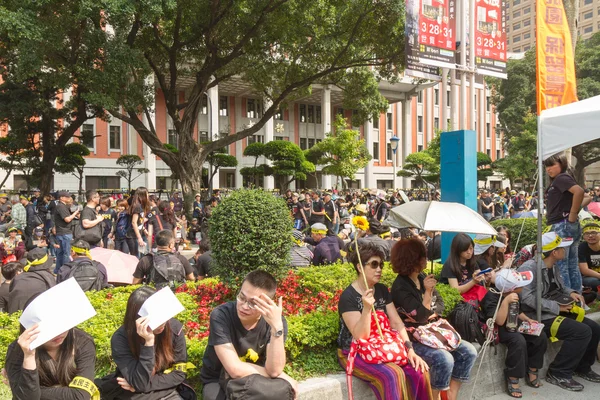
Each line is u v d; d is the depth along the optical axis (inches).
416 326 164.2
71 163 1063.6
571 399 176.6
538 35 296.4
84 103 847.1
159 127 1598.2
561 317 191.0
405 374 144.2
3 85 828.0
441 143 287.4
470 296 191.6
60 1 521.7
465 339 178.2
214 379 122.1
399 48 659.4
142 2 471.2
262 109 1836.9
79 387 104.7
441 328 159.9
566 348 187.3
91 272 221.1
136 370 112.3
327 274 230.1
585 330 184.5
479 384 179.2
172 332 123.0
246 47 675.4
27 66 499.8
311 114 1957.4
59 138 901.2
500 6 408.8
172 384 119.3
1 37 620.1
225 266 189.8
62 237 396.5
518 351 179.2
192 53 727.1
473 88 396.8
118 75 540.1
